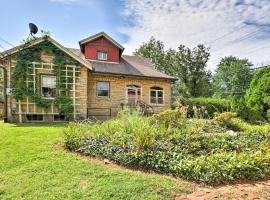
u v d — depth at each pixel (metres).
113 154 5.73
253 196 4.03
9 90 13.63
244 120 15.53
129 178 4.55
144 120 8.11
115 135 6.89
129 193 3.96
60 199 3.82
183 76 40.88
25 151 6.24
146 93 18.86
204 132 9.05
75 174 4.75
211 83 52.22
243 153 6.02
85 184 4.33
